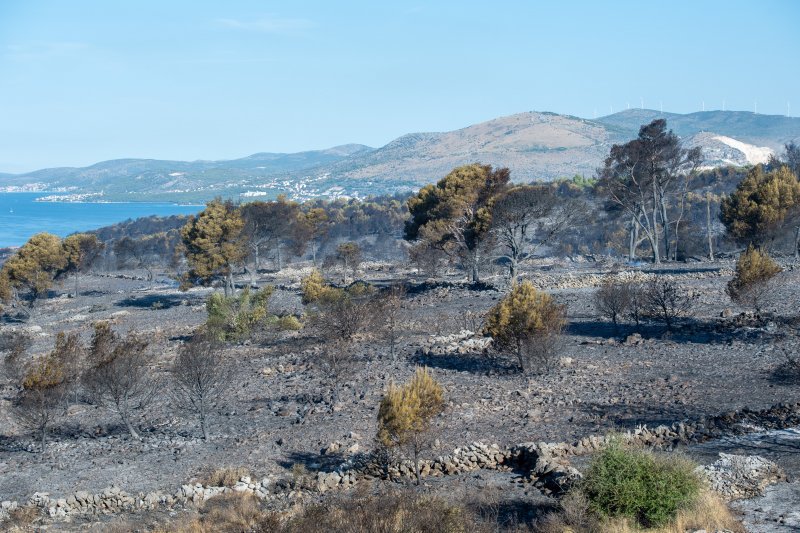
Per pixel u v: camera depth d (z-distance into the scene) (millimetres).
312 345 44938
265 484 21641
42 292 79125
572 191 126375
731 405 25562
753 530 15453
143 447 26844
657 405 26281
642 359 34125
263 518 17641
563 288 58531
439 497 17641
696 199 115250
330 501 19016
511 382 31750
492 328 34000
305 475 21984
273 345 46688
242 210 80625
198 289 85875
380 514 15656
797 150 96625
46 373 29188
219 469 23344
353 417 28172
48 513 20922
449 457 21844
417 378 21266
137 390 32438
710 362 32406
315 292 56500
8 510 21016
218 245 73438
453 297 58938
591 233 103188
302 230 95438
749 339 35656
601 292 43344
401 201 194375
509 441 23391
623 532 15391
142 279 107062
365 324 45781
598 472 16797
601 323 43844
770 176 68438
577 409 26656
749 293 39625
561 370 33062
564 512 16812
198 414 30938
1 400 36938
